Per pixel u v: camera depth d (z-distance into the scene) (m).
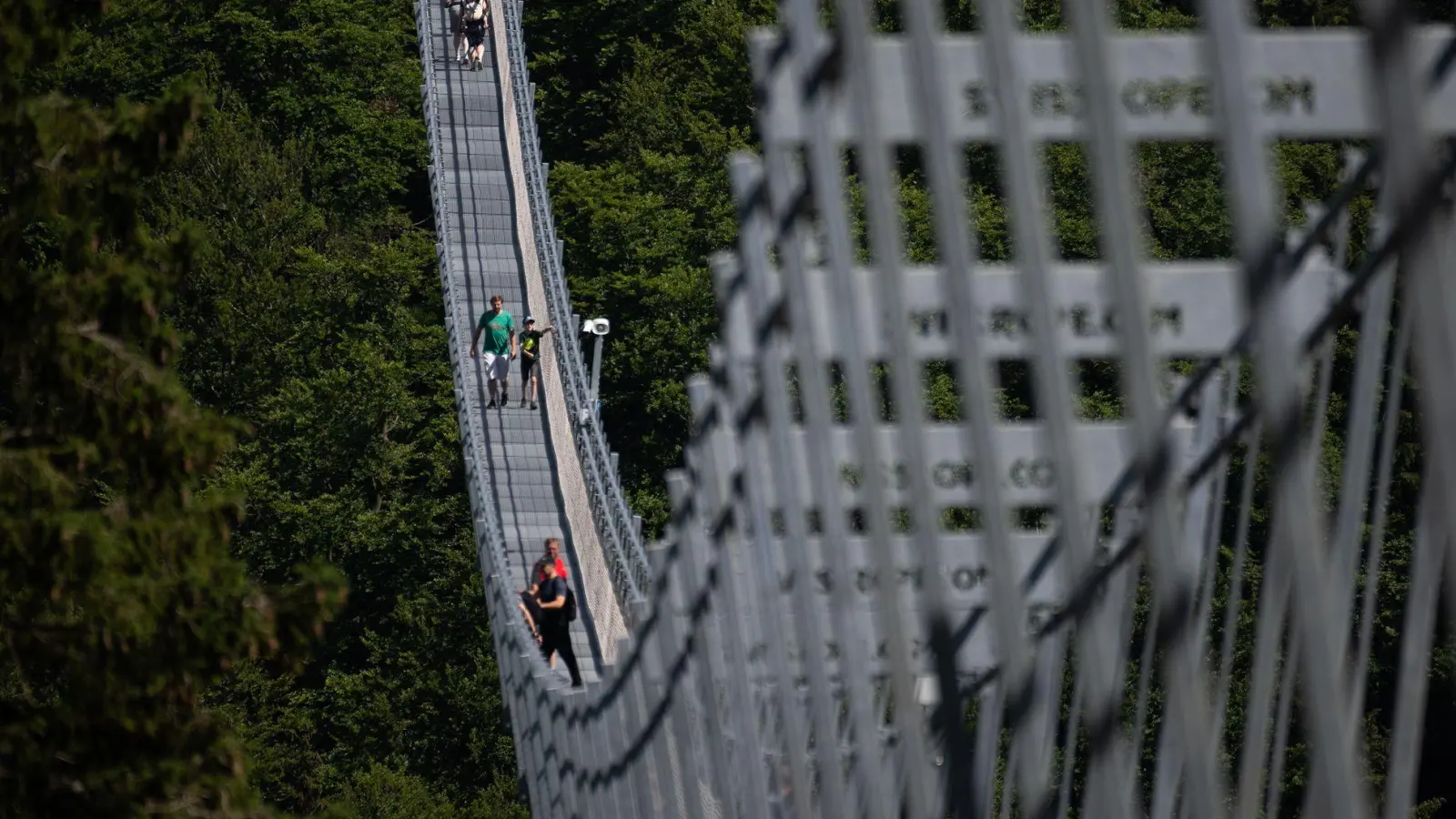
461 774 117.88
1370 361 14.91
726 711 23.88
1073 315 17.78
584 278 135.00
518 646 52.41
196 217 137.62
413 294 144.75
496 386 77.19
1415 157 7.24
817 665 15.28
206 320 133.75
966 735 11.84
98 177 30.81
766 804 18.70
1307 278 17.91
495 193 98.31
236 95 146.88
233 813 29.17
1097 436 19.56
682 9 157.25
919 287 17.14
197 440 29.94
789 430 14.97
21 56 30.17
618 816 30.55
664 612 23.67
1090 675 10.52
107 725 28.92
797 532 15.06
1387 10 7.18
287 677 113.25
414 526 126.44
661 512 125.88
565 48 156.38
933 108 10.48
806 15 12.56
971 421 10.70
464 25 106.56
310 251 136.25
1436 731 74.31
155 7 147.62
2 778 28.36
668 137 145.38
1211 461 18.39
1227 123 8.53
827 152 12.59
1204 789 9.71
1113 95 9.21
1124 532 19.58
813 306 15.20
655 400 127.50
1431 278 7.34
